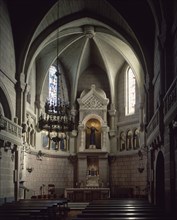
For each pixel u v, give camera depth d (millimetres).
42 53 33906
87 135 36750
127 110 36000
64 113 24203
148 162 27938
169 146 17531
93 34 31594
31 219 15109
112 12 27766
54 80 36688
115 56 35781
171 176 17328
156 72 24828
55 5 26938
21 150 27422
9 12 26297
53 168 34625
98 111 36469
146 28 26812
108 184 34594
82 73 38531
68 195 32344
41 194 32438
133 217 12188
